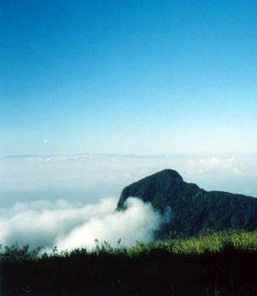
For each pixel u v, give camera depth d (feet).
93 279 24.47
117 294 22.02
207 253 29.55
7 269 26.48
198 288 22.50
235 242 31.94
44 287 23.29
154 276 24.97
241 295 21.48
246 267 25.43
